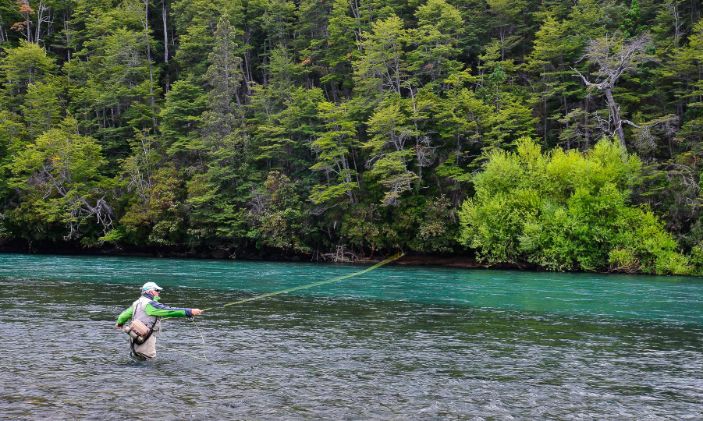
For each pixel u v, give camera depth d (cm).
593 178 3956
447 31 5534
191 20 6894
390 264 4384
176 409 836
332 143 4659
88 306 1900
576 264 3956
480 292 2525
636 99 4706
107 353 1205
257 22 6925
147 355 1138
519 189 4078
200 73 6200
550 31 5019
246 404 866
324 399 900
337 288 2666
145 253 5450
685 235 3816
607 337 1484
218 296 2292
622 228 3822
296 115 5106
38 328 1484
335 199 4753
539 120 4909
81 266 3722
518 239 3975
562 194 4100
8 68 6297
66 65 6500
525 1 5888
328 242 4844
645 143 4178
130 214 5038
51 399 875
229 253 5209
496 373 1087
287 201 4806
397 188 4391
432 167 4800
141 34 6512
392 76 5312
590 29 5162
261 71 7119
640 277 3391
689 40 5003
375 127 4497
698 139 4297
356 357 1212
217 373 1055
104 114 6103
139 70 6231
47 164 5359
